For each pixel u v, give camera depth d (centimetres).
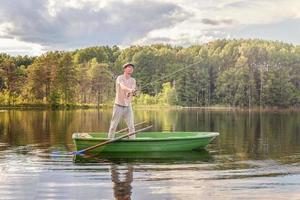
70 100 6706
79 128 1802
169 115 3553
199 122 2381
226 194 616
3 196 607
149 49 9206
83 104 7031
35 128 1773
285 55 8306
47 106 6272
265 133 1606
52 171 784
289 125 2102
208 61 8469
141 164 868
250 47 8275
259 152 1047
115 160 915
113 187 659
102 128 1811
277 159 934
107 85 7638
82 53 9375
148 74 8838
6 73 6881
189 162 892
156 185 673
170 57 8831
